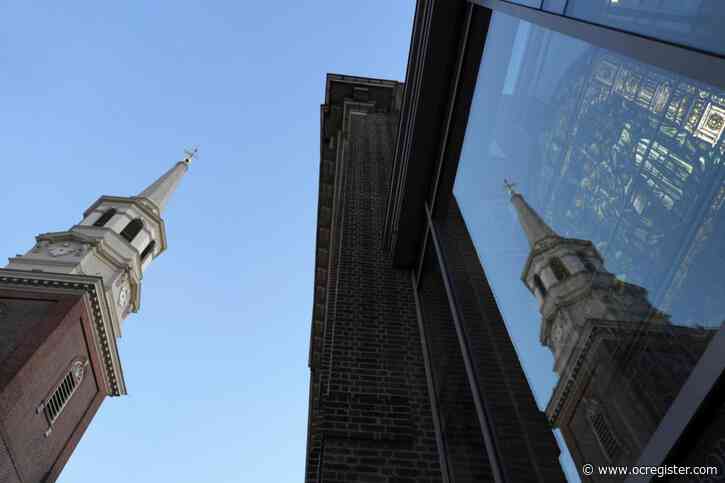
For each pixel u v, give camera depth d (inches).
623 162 152.2
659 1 136.9
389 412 361.4
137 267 1545.3
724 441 106.0
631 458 133.6
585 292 166.2
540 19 226.4
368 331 437.7
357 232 588.4
